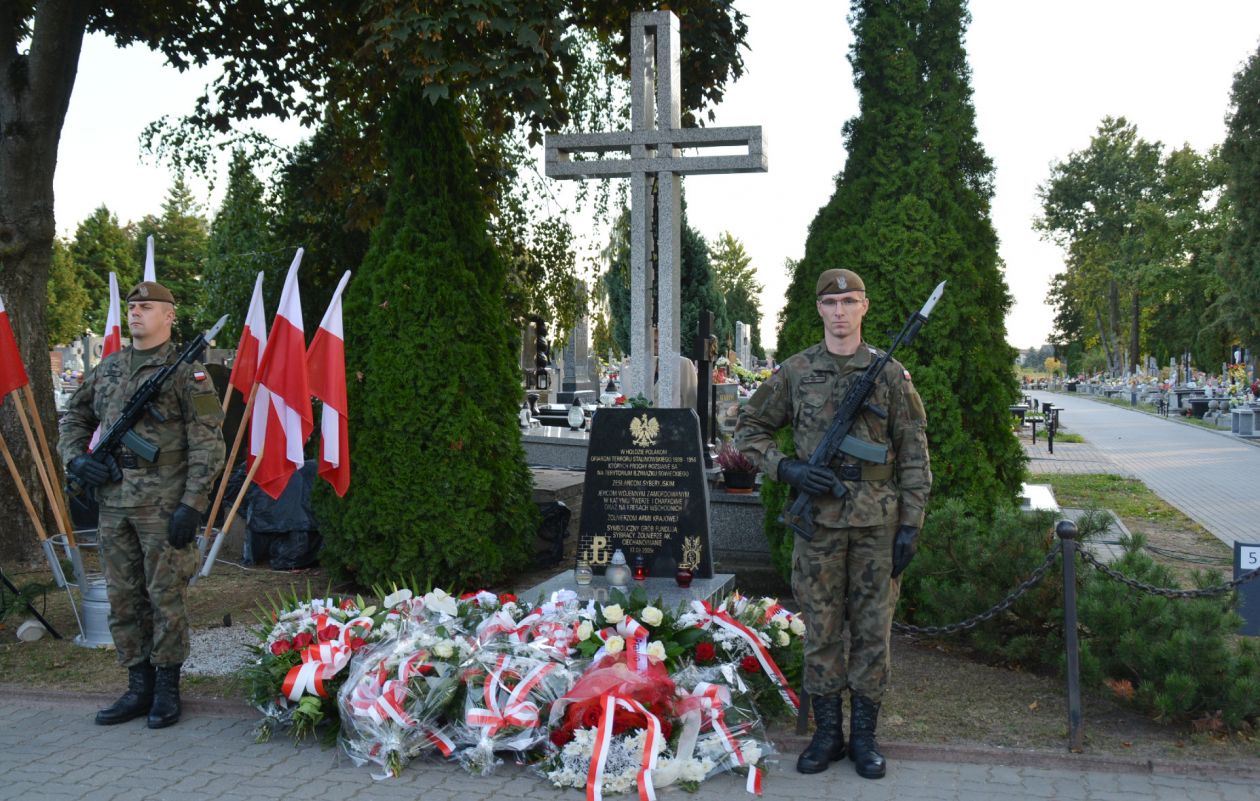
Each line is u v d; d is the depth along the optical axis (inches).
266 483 250.4
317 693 189.0
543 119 407.2
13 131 345.4
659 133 299.4
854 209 276.8
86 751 186.5
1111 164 2564.0
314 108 458.3
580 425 585.0
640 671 180.4
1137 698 190.5
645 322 306.7
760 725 185.2
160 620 198.2
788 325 285.4
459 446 292.5
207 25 427.5
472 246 309.0
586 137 303.9
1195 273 2159.2
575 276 474.0
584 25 433.4
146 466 198.5
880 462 173.2
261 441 251.3
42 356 358.6
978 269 276.7
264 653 202.4
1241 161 1382.9
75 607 276.7
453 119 309.7
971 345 269.7
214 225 537.3
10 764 179.8
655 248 314.7
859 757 173.5
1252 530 434.9
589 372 970.7
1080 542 235.5
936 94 274.5
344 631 200.1
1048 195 2677.2
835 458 175.5
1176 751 178.2
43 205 354.0
